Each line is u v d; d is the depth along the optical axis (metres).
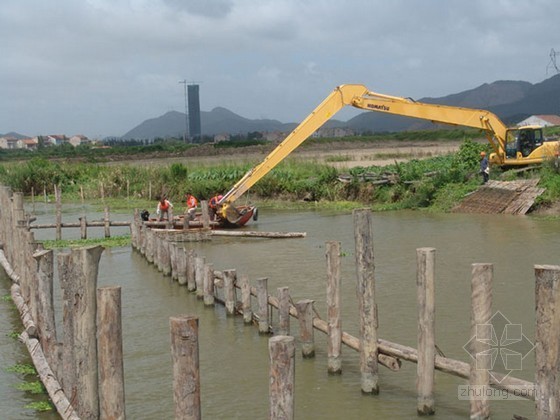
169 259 19.42
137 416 9.55
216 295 16.88
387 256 21.34
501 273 17.84
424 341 8.72
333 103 30.20
